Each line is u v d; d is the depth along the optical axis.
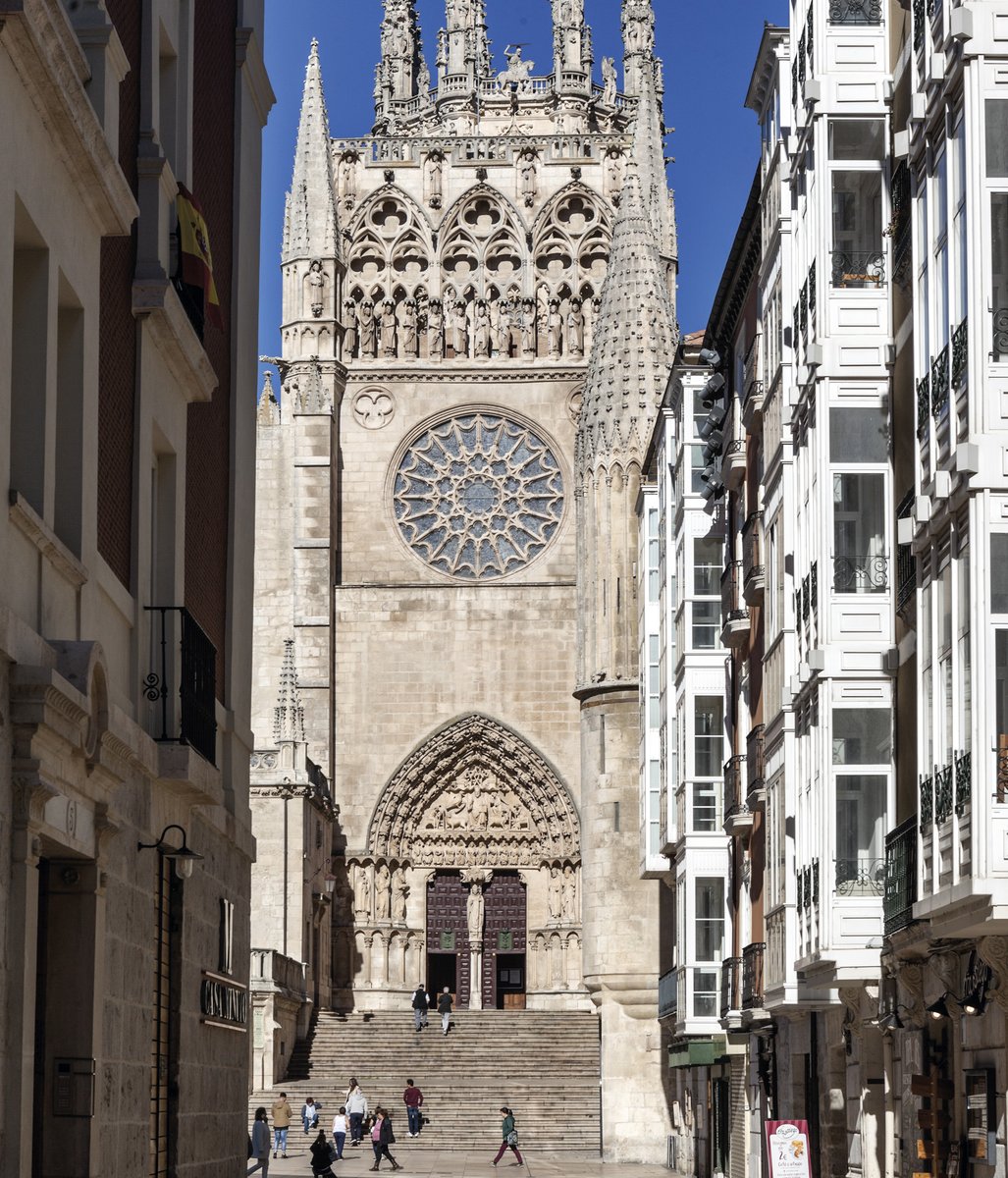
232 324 32.19
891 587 32.50
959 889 24.42
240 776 31.81
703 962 53.25
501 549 83.44
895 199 32.59
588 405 74.19
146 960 24.03
